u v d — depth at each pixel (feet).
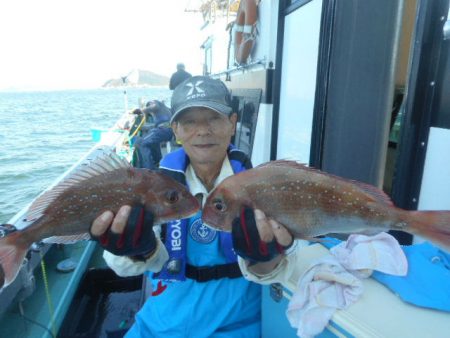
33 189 35.24
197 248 5.55
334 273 4.95
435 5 6.39
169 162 5.93
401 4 8.10
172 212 4.79
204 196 5.68
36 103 332.19
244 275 5.19
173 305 5.50
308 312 4.66
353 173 8.86
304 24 9.97
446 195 6.34
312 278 5.04
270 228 4.36
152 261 5.16
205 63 31.01
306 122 9.93
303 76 10.14
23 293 7.95
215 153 5.58
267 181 4.58
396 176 7.30
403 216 4.26
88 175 4.66
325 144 8.96
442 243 4.02
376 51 8.32
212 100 5.28
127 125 32.22
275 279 5.15
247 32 13.67
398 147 7.26
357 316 4.44
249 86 15.10
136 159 25.84
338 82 8.56
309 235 4.63
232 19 20.27
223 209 4.70
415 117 6.87
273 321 5.54
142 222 4.44
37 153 54.75
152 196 4.66
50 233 4.73
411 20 9.37
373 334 4.10
